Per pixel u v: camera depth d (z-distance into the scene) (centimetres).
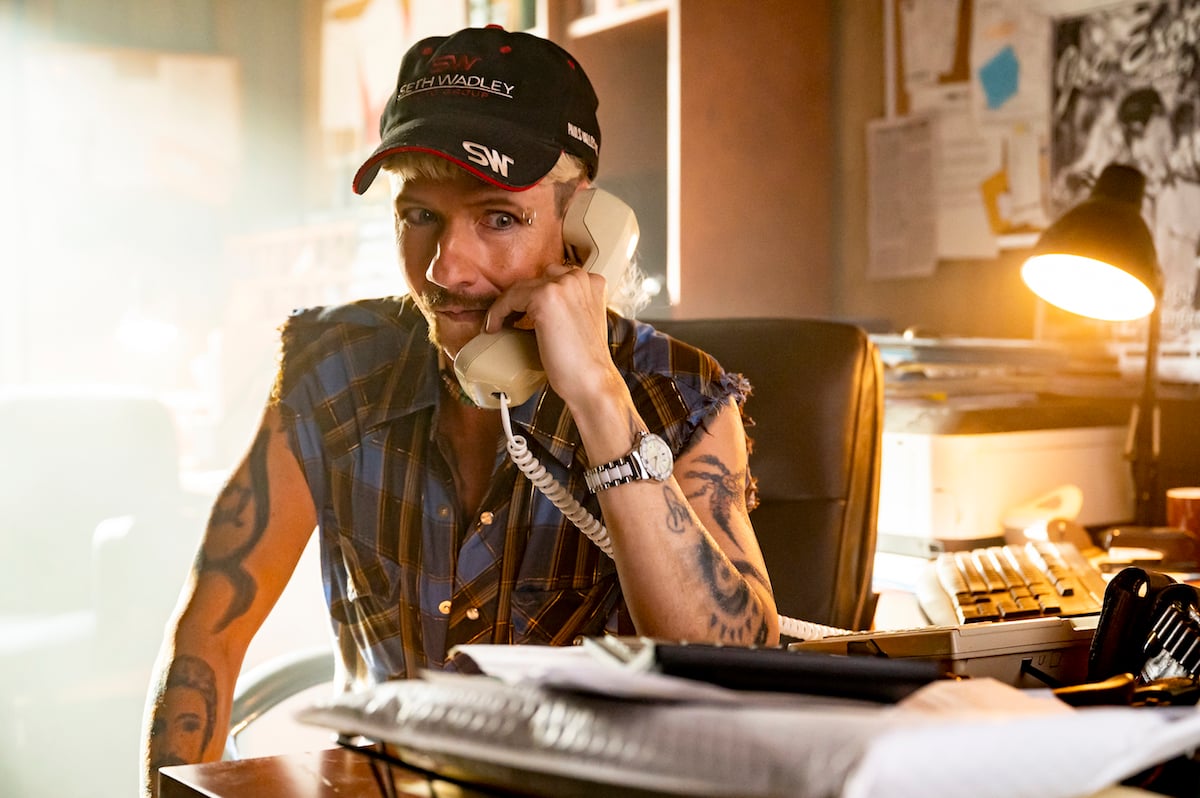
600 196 112
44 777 270
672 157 239
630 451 99
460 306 108
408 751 68
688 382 119
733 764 49
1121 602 88
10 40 396
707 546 100
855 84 254
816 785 46
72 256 407
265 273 372
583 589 119
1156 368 189
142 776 113
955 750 49
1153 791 66
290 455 126
